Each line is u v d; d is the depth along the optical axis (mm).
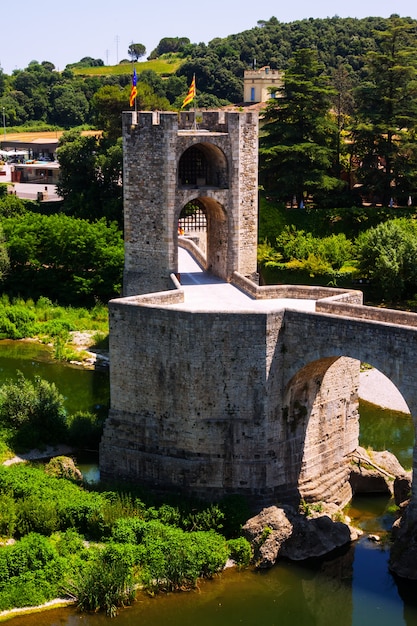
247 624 53312
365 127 128500
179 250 92750
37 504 59656
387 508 66250
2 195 164125
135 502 60844
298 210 129875
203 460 62031
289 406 62531
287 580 56938
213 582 56000
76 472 67438
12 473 64562
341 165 140625
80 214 147000
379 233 112938
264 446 61656
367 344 57188
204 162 79312
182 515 60125
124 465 65125
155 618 52812
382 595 55844
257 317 59969
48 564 54562
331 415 65812
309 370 62062
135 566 55406
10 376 94812
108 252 121875
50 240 123688
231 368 60938
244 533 59156
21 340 109812
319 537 59500
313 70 134125
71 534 58031
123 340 64188
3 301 121438
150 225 74562
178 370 61812
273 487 62438
